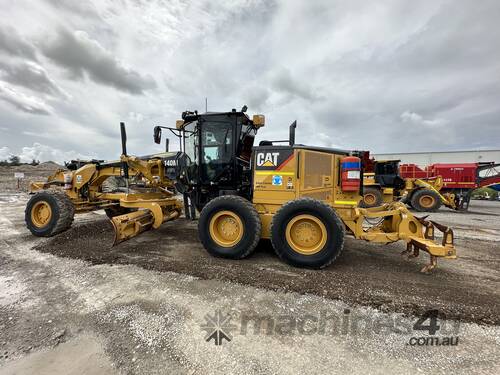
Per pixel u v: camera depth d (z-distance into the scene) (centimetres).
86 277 305
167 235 500
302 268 339
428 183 1123
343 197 381
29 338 196
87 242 447
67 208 480
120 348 185
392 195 1022
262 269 333
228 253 366
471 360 177
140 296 259
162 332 203
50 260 361
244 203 367
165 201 516
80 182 533
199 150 453
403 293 273
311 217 338
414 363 173
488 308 244
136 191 586
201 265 343
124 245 433
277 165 391
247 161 489
